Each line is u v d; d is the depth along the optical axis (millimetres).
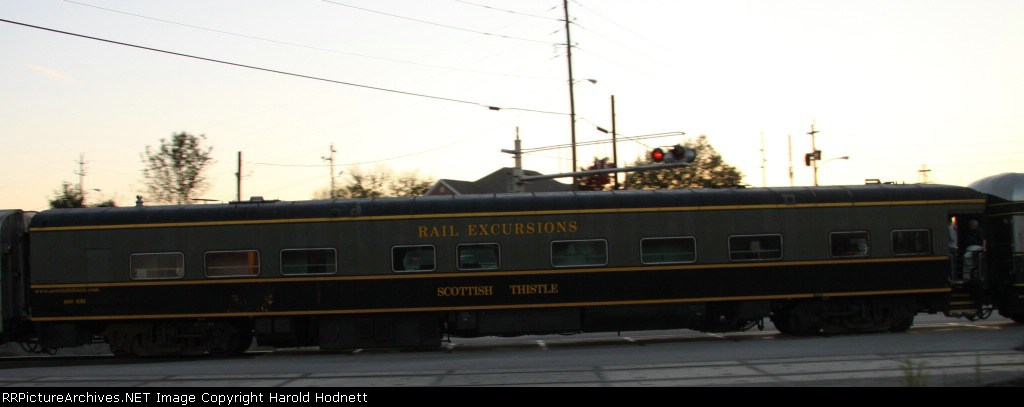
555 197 16734
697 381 11258
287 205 16734
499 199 16703
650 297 16484
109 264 16438
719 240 16656
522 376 12055
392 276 16375
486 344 18359
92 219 16562
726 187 17406
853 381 10938
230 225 16484
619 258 16500
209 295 16391
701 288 16547
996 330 17078
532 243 16484
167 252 16453
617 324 16625
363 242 16438
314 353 17297
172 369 14000
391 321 16516
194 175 36719
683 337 18516
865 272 16906
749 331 19625
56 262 16438
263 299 16359
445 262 16391
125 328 16578
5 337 16766
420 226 16438
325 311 16328
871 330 17141
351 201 16734
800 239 16797
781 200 16875
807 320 17000
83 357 17453
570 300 16406
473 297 16375
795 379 11234
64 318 16359
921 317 21766
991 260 17984
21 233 17109
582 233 16516
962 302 17766
